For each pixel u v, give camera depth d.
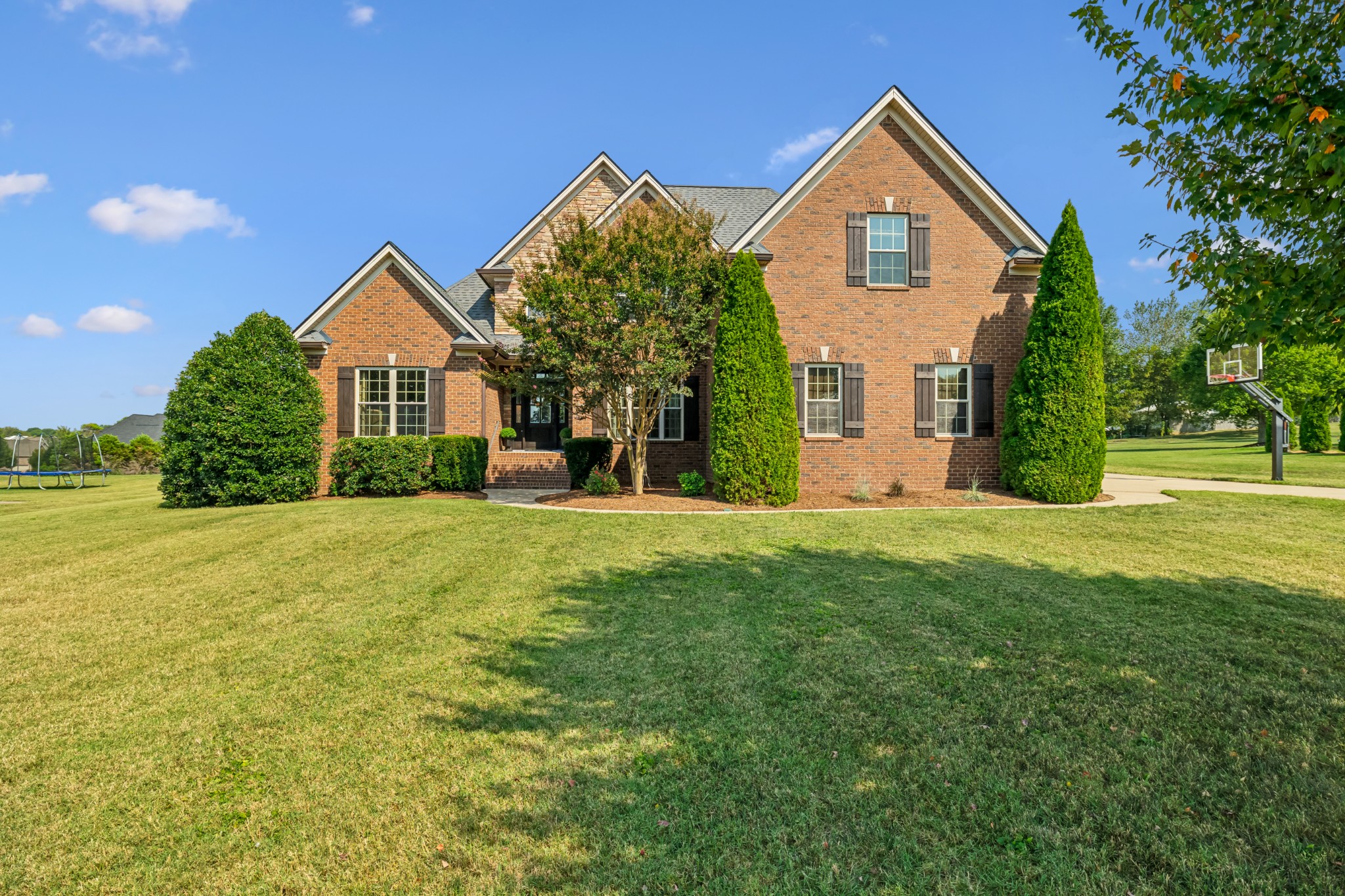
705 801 3.06
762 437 13.16
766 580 7.05
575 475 15.59
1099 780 3.19
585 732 3.75
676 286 12.70
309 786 3.27
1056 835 2.78
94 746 3.72
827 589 6.62
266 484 13.75
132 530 10.55
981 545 8.84
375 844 2.81
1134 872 2.56
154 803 3.16
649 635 5.36
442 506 12.85
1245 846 2.68
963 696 4.12
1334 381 31.09
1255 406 39.88
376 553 8.67
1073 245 13.67
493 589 6.88
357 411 16.33
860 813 2.95
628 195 18.30
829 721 3.81
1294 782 3.14
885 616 5.73
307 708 4.16
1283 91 3.21
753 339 13.31
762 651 4.96
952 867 2.60
